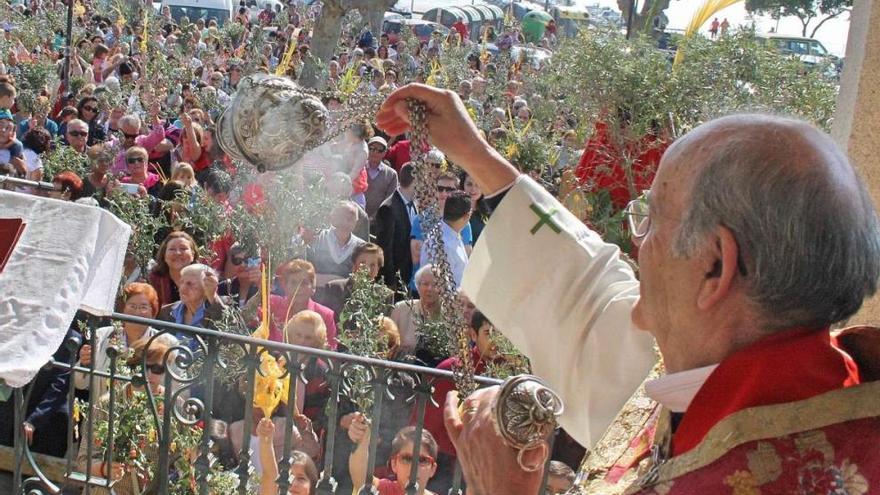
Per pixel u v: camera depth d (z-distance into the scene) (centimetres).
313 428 468
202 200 663
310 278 566
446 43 1936
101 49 1667
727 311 134
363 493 349
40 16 2008
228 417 444
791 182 127
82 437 446
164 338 454
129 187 760
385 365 345
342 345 562
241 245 625
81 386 468
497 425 156
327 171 648
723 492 125
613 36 569
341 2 1750
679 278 138
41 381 467
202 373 362
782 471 124
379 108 197
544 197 206
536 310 203
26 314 318
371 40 2209
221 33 2211
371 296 551
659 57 558
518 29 2281
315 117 181
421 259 727
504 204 204
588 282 200
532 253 203
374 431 349
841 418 126
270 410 414
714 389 134
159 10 2714
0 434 463
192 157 970
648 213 145
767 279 128
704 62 554
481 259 207
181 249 634
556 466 354
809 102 555
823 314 130
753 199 127
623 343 193
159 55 1548
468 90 1392
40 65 1413
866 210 130
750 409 128
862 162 287
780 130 131
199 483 364
